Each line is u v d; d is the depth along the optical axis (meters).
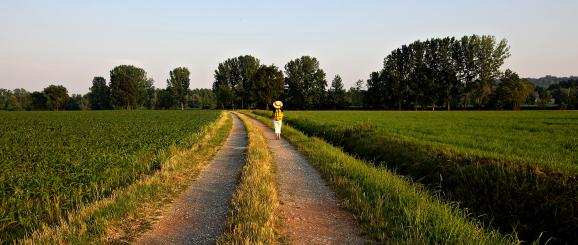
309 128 29.84
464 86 90.75
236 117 58.72
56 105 129.25
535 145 14.98
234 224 6.28
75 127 28.08
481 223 7.79
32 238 5.71
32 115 61.53
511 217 7.96
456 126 27.70
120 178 10.29
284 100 116.75
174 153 14.30
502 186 8.80
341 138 21.61
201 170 12.05
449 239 5.62
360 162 12.66
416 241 5.46
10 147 14.95
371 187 8.75
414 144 14.95
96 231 6.01
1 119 44.72
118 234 6.11
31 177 8.85
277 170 11.88
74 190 8.20
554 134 20.33
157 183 9.29
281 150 16.80
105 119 43.16
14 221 6.59
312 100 113.12
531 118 39.25
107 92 136.25
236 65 125.19
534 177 8.65
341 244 5.74
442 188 10.41
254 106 122.25
